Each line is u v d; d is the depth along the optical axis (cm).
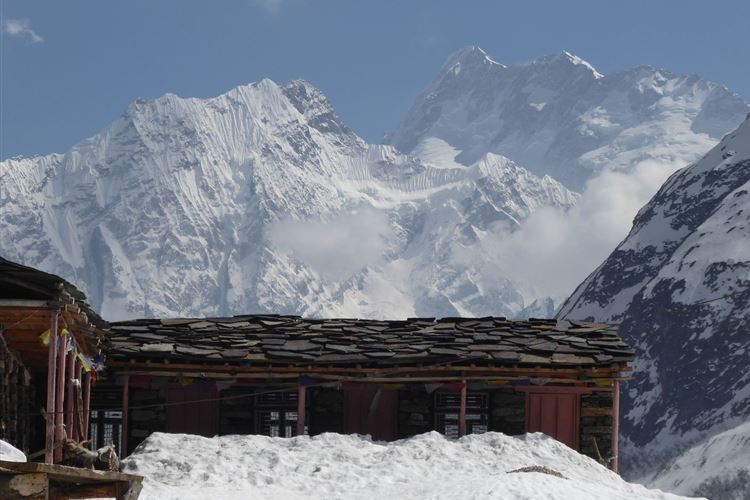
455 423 5047
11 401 4047
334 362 4969
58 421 3744
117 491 2497
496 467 4203
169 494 3547
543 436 4544
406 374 5012
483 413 5050
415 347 5094
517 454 4369
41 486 2306
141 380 5009
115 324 5359
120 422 5050
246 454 4134
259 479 3872
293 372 5019
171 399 5047
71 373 4125
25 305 3578
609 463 4969
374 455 4234
